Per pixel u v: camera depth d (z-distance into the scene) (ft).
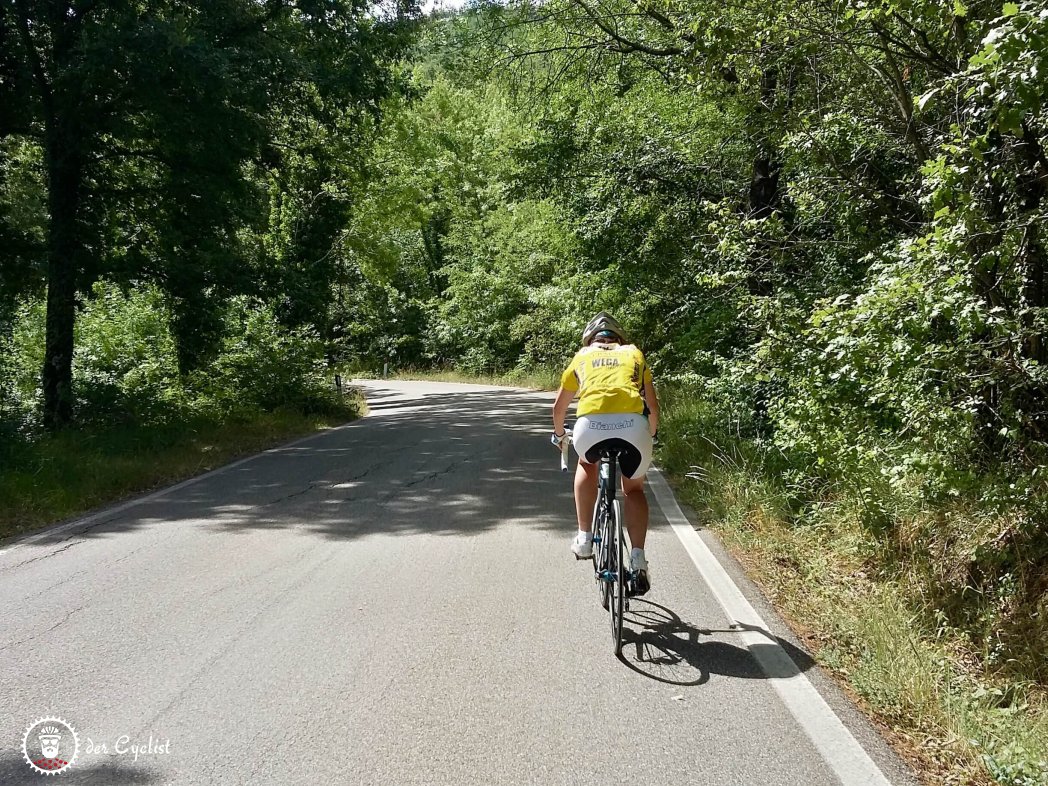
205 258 52.01
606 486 15.93
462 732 12.14
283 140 61.57
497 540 23.12
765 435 31.50
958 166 16.72
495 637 15.79
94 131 48.03
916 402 17.47
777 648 15.40
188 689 13.57
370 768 11.17
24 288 51.01
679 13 32.35
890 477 18.93
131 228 53.72
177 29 43.37
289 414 60.29
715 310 42.86
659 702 13.12
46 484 29.60
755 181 40.42
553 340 117.19
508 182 58.49
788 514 23.94
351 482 32.76
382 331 155.53
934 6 19.01
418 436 49.44
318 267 78.89
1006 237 16.25
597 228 53.11
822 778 10.97
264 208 62.54
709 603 17.94
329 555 21.62
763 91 29.01
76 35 46.09
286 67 50.11
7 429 37.52
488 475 34.17
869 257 22.61
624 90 53.26
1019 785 11.09
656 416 17.17
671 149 49.06
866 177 26.73
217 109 46.50
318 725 12.34
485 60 52.08
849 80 25.64
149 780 10.89
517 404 77.87
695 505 27.71
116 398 50.01
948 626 16.38
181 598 18.19
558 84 51.83
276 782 10.85
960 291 16.20
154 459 37.65
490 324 131.64
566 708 12.91
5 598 18.34
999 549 17.01
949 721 12.60
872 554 20.03
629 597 16.22
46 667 14.47
